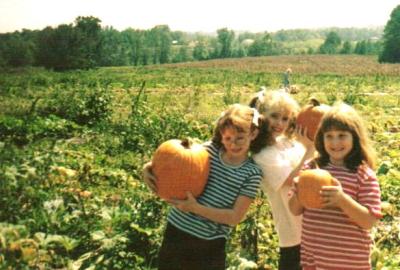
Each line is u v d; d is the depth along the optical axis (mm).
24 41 50469
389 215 3584
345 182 1859
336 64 44219
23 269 1984
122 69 43906
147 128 6086
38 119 6566
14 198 2490
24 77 24000
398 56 49156
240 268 2301
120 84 20047
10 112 7691
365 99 13453
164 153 1922
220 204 1896
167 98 12375
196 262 1900
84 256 2469
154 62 89750
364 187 1844
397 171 4543
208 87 19750
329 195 1755
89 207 3061
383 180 4312
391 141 6211
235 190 1910
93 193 3756
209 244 1892
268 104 2088
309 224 1888
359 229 1845
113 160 5086
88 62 46188
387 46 49562
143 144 5629
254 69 37688
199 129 6254
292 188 1911
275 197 2135
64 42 45219
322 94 15828
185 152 1913
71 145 5621
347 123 1851
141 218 2758
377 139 6617
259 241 2893
